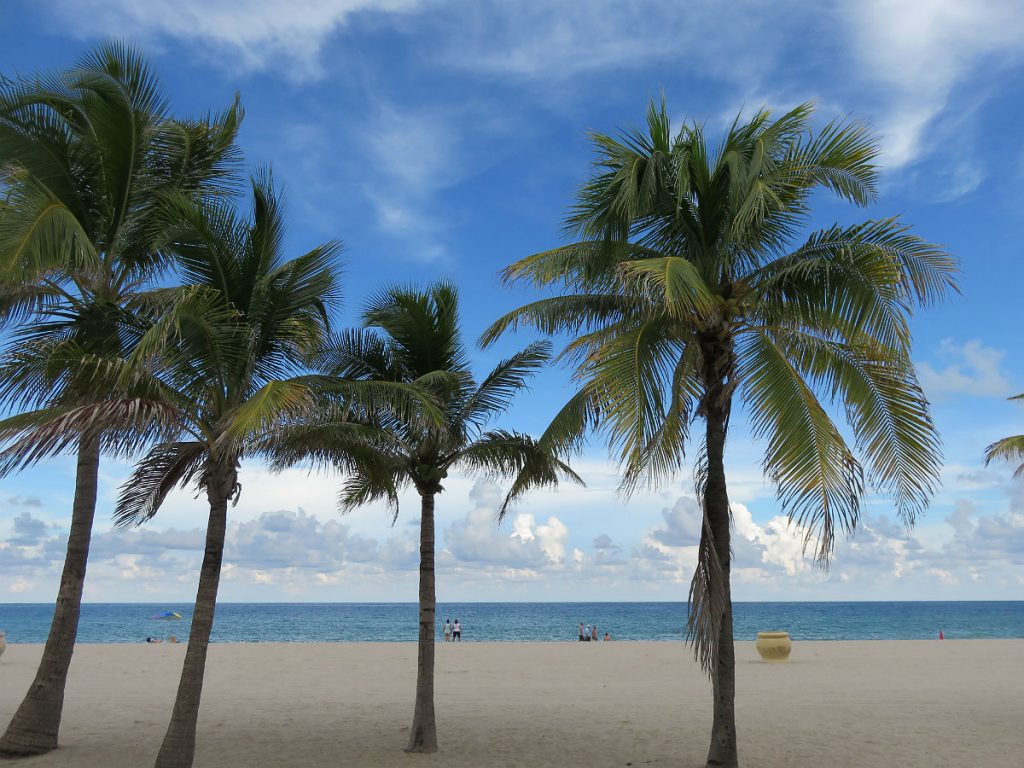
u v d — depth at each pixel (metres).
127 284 12.03
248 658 28.30
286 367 11.21
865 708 16.27
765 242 10.62
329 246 11.01
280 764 10.88
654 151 10.24
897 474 9.73
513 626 107.00
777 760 11.31
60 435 7.96
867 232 9.77
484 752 11.77
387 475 12.99
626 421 9.27
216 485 9.95
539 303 11.23
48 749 11.08
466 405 12.76
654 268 8.47
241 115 12.59
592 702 17.36
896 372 9.80
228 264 10.57
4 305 10.69
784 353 10.72
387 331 13.12
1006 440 17.25
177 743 9.25
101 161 11.25
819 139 10.38
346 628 100.25
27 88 10.35
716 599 9.53
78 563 11.52
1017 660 28.34
